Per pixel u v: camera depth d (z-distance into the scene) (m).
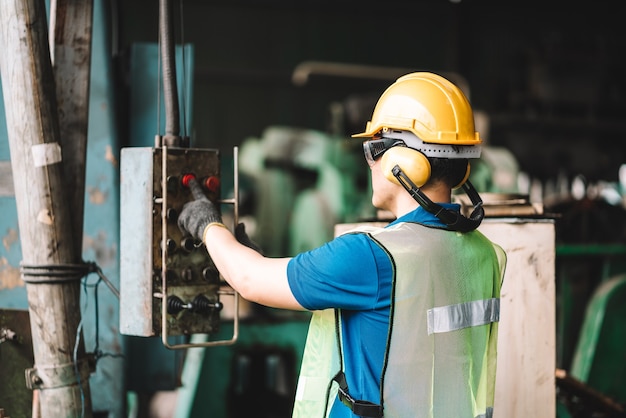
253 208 6.93
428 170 2.00
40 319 2.56
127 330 2.39
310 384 2.05
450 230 2.03
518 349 2.90
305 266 1.94
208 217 2.23
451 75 9.18
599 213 5.48
